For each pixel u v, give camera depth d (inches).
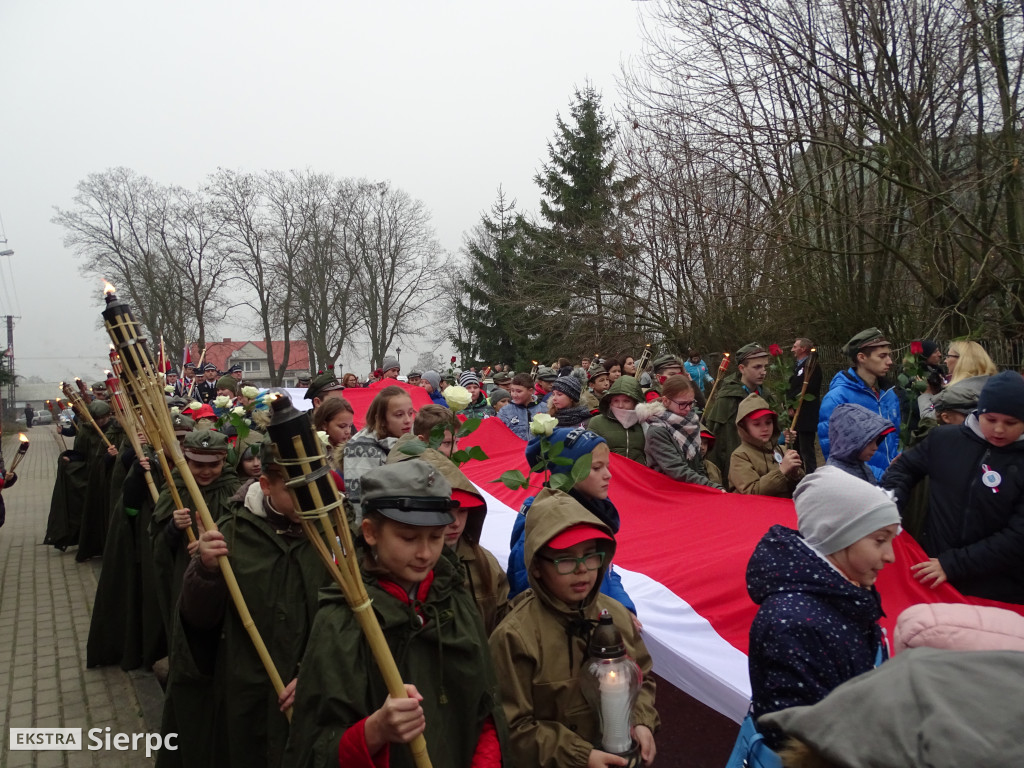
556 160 1256.8
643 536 175.5
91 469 347.9
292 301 1729.8
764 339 671.1
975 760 36.7
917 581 136.9
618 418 229.1
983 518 130.8
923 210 497.0
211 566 114.0
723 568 146.0
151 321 1529.3
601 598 108.8
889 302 577.0
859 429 152.6
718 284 714.8
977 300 502.3
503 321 1352.1
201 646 120.3
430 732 81.6
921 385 202.7
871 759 40.2
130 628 214.2
